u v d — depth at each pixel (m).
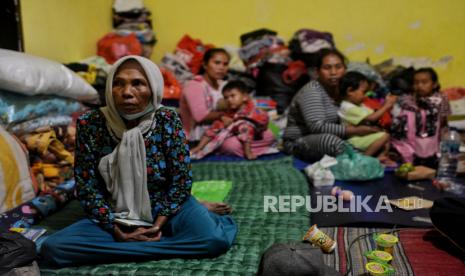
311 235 1.78
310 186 2.74
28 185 2.16
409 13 4.39
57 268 1.61
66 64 3.52
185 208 1.76
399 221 2.06
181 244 1.66
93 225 1.70
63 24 3.61
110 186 1.74
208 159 3.48
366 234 1.93
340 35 4.52
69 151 2.76
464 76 4.44
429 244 1.81
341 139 3.28
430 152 3.24
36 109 2.41
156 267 1.59
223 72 3.78
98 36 4.30
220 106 3.67
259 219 2.10
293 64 4.29
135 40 4.24
